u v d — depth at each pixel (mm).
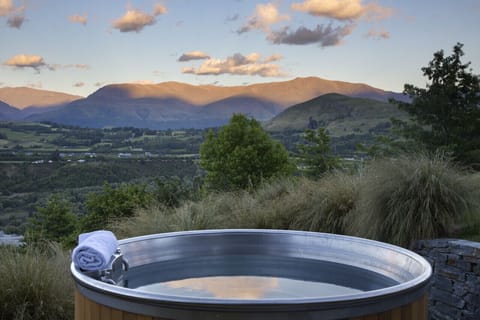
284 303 1459
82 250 1984
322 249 2623
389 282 2191
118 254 2287
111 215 10320
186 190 10539
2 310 3668
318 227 5652
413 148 11195
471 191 4891
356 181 5887
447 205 4691
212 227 6027
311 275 2340
